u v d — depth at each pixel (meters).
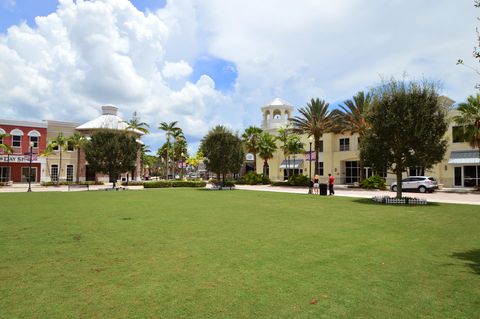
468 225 10.74
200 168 99.25
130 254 6.80
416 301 4.39
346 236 8.78
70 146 49.28
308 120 40.22
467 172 34.47
